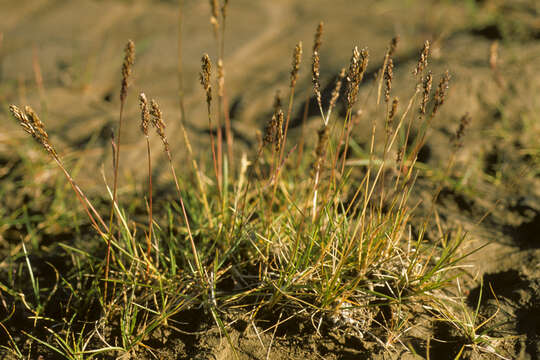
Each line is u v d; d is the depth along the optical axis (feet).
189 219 1.65
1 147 1.91
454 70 2.18
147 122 1.35
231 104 2.22
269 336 1.43
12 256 1.62
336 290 1.43
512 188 1.75
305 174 1.75
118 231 1.56
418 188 1.73
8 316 1.49
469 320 1.42
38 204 1.76
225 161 1.63
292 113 2.11
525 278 1.52
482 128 1.94
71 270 1.56
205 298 1.47
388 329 1.43
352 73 1.37
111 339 1.44
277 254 1.52
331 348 1.42
